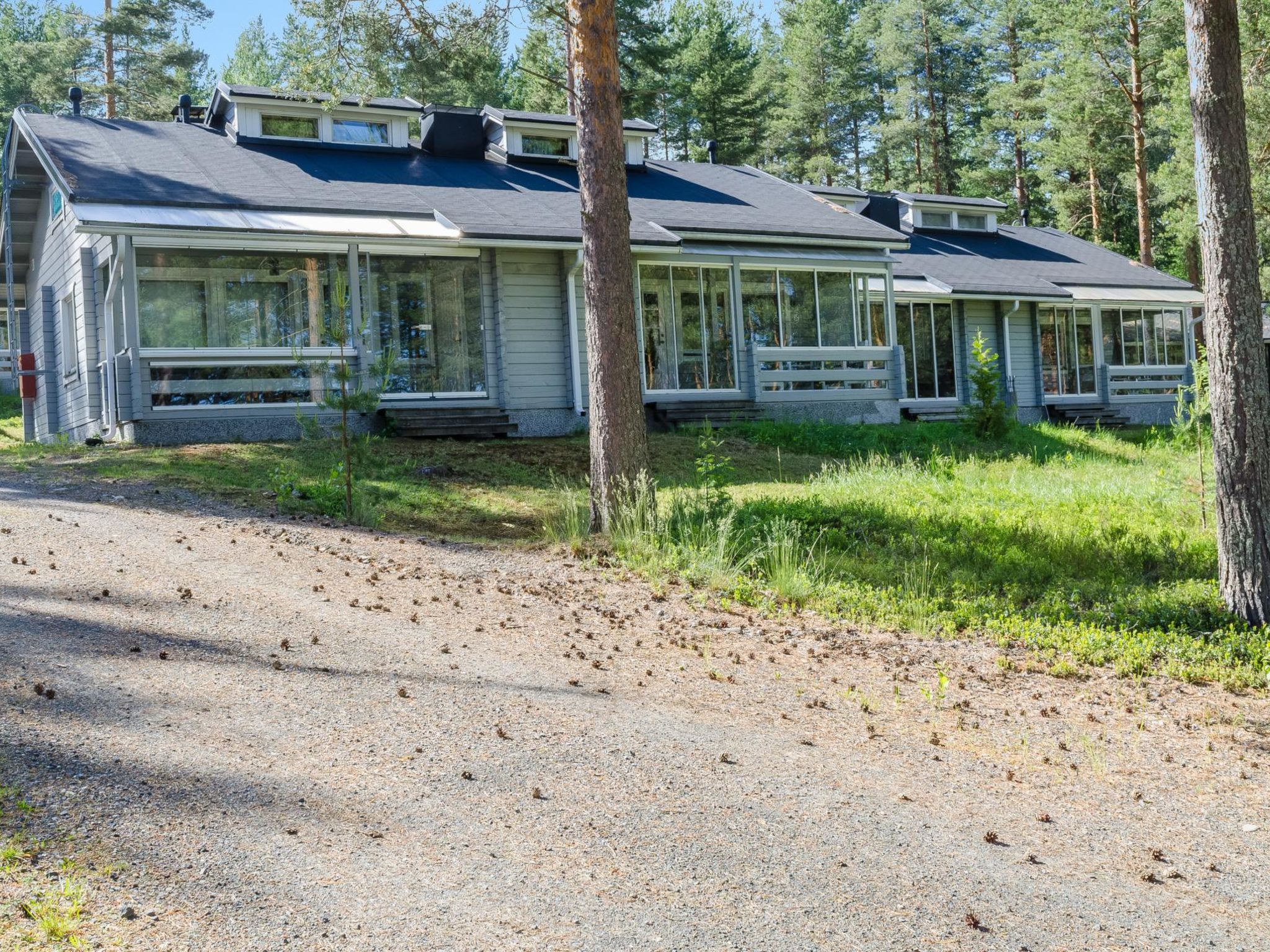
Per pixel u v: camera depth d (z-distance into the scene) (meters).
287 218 16.69
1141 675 7.58
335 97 14.02
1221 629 8.49
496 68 14.41
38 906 3.27
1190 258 41.38
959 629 8.63
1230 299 8.80
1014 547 11.28
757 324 21.75
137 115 37.34
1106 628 8.60
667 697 6.24
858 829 4.59
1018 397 28.00
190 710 5.17
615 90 11.23
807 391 22.02
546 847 4.11
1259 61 28.47
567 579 9.32
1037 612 9.01
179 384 15.91
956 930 3.77
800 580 9.32
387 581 8.52
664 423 20.27
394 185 19.75
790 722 6.01
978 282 26.52
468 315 18.72
